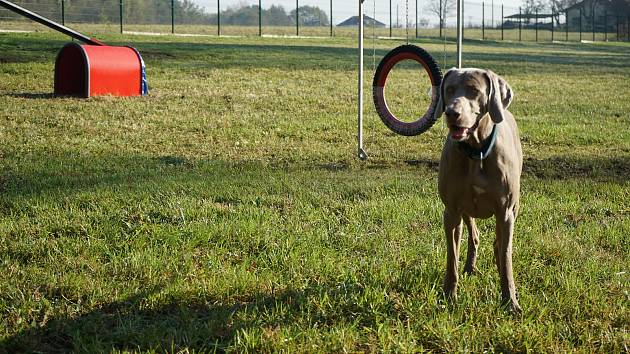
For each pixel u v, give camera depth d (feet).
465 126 12.12
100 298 13.23
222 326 12.41
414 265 14.64
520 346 11.97
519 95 44.73
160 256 14.79
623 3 199.93
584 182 21.43
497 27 171.53
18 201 17.95
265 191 19.47
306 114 35.12
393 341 11.95
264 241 15.62
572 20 211.82
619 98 44.52
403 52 21.07
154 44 66.33
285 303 13.11
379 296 13.12
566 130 31.76
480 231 16.60
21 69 44.62
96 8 123.75
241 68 51.60
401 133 21.08
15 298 13.12
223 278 13.84
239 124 32.12
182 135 29.50
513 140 13.25
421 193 19.58
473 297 13.29
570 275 14.01
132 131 29.78
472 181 12.71
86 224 16.39
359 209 17.93
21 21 111.65
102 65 36.94
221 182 20.31
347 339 12.02
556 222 17.34
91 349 11.76
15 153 24.58
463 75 12.42
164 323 12.53
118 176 21.12
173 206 17.70
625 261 15.05
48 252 14.80
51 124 30.12
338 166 24.17
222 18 166.20
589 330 12.42
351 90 43.42
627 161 25.68
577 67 66.03
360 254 15.26
